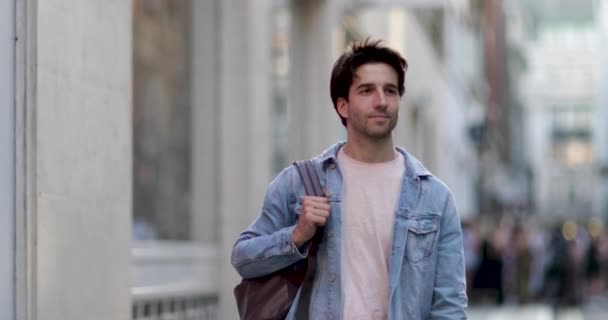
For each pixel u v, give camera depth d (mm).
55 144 10320
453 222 7727
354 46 7730
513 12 144125
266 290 7660
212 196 18156
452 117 61812
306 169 7750
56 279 10305
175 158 16766
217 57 18359
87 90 11023
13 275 9891
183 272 16656
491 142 91125
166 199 16359
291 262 7594
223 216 18188
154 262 15555
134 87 15125
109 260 11500
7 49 9891
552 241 47375
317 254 7613
